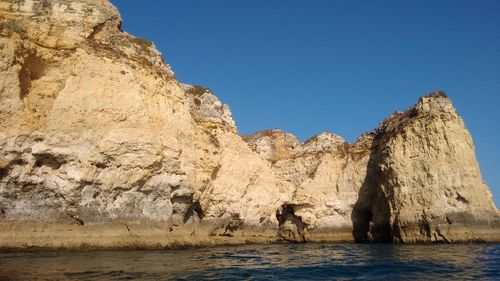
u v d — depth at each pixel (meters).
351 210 59.59
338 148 63.78
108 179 31.30
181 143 38.41
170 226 34.94
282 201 56.31
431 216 47.53
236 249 39.34
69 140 30.02
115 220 31.48
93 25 33.16
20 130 27.97
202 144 43.41
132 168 32.50
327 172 61.34
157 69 37.94
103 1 34.59
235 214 47.78
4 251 26.44
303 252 37.66
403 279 20.48
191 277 19.62
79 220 29.98
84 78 31.50
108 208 31.33
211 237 43.72
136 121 33.25
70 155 29.84
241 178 49.44
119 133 32.06
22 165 28.14
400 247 42.47
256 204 51.47
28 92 29.30
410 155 51.44
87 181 30.22
